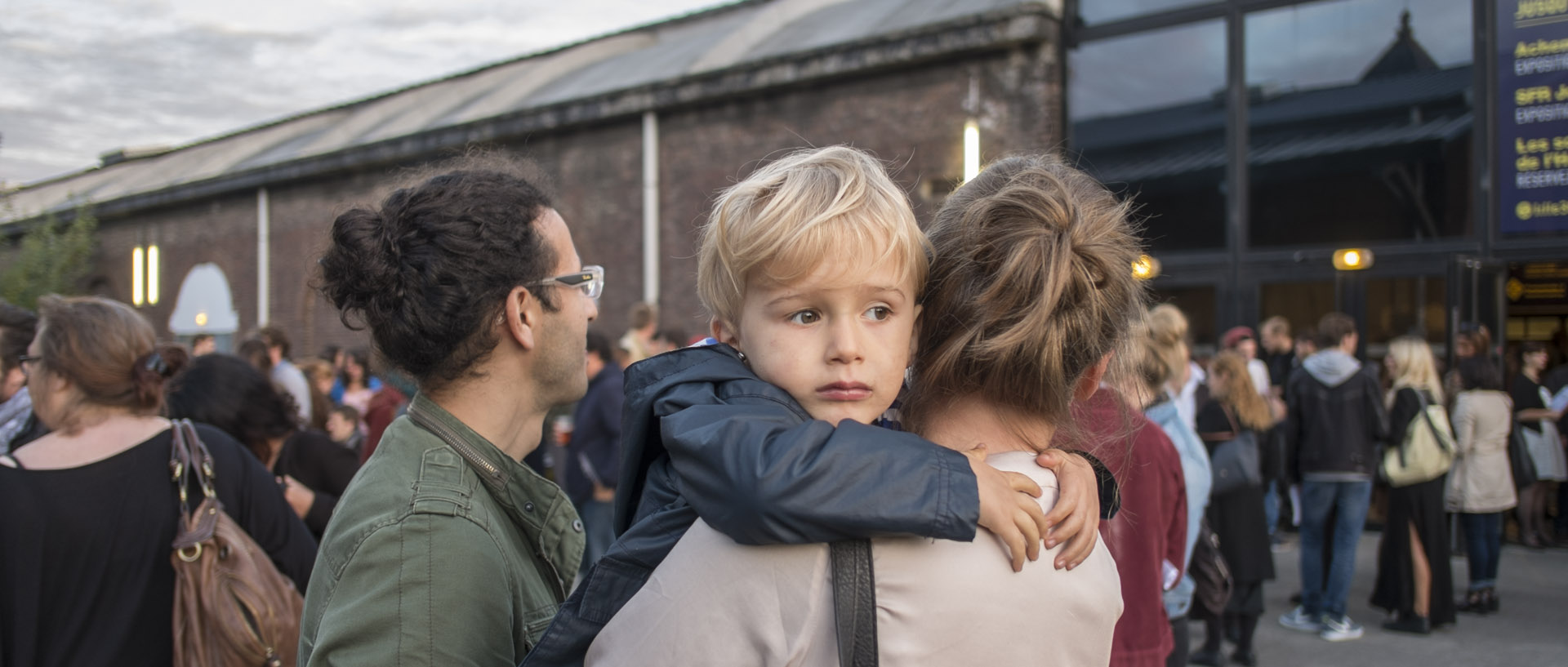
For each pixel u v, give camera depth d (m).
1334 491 4.91
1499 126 6.73
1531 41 6.61
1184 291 7.86
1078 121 8.16
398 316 1.12
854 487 0.76
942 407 0.99
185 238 15.91
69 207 17.78
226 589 1.68
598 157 10.68
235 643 1.65
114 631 1.65
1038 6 7.59
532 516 1.20
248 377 2.63
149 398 1.79
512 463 1.18
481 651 1.02
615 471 5.16
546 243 1.19
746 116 9.44
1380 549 5.09
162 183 17.89
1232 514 4.39
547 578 1.24
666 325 10.04
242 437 2.61
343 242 1.14
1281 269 7.41
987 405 0.97
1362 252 7.11
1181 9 7.71
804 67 8.80
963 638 0.80
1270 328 6.98
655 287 10.11
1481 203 6.80
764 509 0.76
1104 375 1.09
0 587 1.62
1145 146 7.93
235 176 14.53
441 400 1.18
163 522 1.72
